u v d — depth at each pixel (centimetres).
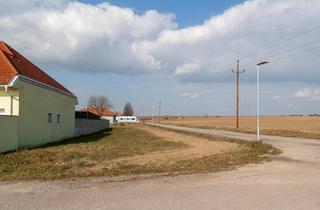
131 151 2417
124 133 5253
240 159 1955
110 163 1742
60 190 1082
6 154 2052
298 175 1398
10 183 1197
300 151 2436
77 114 6431
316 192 1061
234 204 912
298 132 5228
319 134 4653
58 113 3441
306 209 862
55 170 1488
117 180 1266
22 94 2528
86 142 3234
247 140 3547
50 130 3194
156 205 901
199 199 968
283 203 923
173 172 1469
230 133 5403
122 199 965
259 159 1962
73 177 1327
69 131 3891
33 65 3622
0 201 937
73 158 1945
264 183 1216
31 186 1144
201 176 1366
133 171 1480
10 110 2464
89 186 1148
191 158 2000
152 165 1675
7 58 2720
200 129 7300
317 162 1839
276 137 4269
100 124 6278
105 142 3275
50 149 2461
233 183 1216
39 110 2884
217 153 2311
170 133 5428
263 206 891
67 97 3762
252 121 13075
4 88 2445
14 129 2373
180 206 891
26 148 2491
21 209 856
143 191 1073
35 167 1566
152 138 4069
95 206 889
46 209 858
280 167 1644
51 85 3262
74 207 879
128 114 17562
